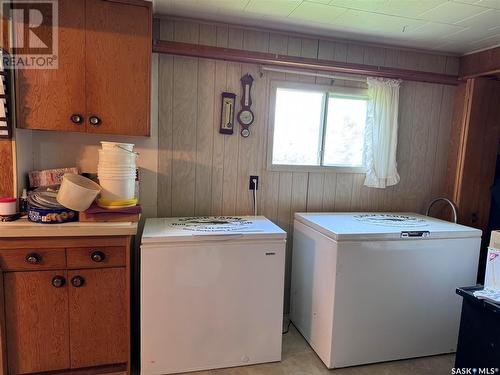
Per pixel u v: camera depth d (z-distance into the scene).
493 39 2.48
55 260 1.77
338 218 2.48
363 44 2.67
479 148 2.82
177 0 2.02
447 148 2.97
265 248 2.06
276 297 2.12
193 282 1.97
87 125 1.94
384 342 2.21
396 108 2.73
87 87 1.92
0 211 1.79
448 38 2.49
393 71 2.67
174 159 2.42
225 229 2.09
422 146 2.92
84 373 1.90
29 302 1.77
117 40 1.93
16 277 1.73
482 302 1.68
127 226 1.82
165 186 2.43
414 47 2.72
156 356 1.97
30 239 1.72
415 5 1.96
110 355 1.91
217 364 2.08
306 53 2.57
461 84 2.86
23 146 1.98
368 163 2.72
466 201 2.85
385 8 2.02
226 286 2.02
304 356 2.26
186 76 2.37
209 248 1.97
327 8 2.05
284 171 2.64
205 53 2.31
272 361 2.18
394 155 2.76
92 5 1.88
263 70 2.49
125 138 2.32
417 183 2.95
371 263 2.10
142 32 1.96
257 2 2.00
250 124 2.52
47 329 1.81
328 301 2.12
